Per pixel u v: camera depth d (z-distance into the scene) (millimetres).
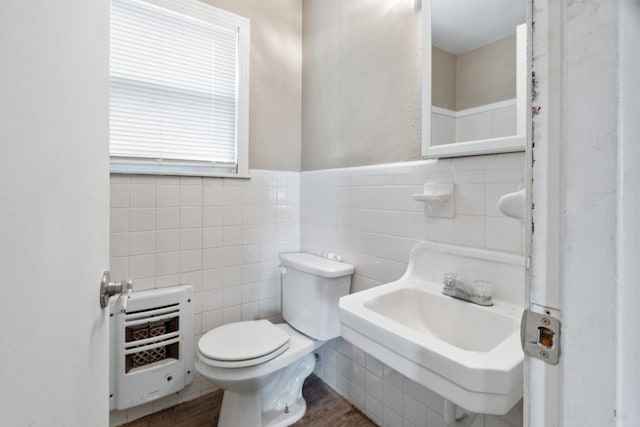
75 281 478
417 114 1243
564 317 319
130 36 1488
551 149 328
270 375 1302
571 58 311
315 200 1823
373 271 1432
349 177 1577
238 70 1752
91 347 557
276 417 1421
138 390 1408
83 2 517
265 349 1285
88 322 540
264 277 1849
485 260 1006
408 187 1275
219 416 1420
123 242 1442
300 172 1971
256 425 1330
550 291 331
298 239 1969
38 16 361
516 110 939
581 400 308
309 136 1890
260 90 1830
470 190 1062
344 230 1604
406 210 1283
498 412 610
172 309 1519
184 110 1637
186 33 1626
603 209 293
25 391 331
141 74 1521
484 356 654
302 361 1559
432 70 1154
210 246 1671
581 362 308
